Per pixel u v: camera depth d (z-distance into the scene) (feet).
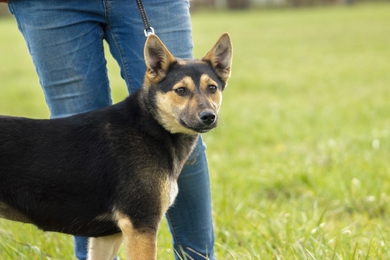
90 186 16.94
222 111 56.44
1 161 16.52
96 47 18.31
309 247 20.57
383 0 261.24
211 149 42.50
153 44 17.87
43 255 20.49
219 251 21.76
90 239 18.57
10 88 74.28
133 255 16.84
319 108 55.98
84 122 17.51
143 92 18.04
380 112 51.21
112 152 17.10
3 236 22.63
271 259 20.07
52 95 18.44
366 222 25.34
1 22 200.03
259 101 62.80
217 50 19.63
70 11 17.67
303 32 154.10
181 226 19.75
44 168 16.74
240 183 31.89
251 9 267.18
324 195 29.07
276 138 44.19
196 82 18.51
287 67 93.15
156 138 17.67
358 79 76.23
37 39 17.89
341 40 130.52
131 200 16.84
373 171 30.63
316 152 37.09
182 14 18.65
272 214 26.00
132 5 17.95
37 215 16.94
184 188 19.20
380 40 124.77
